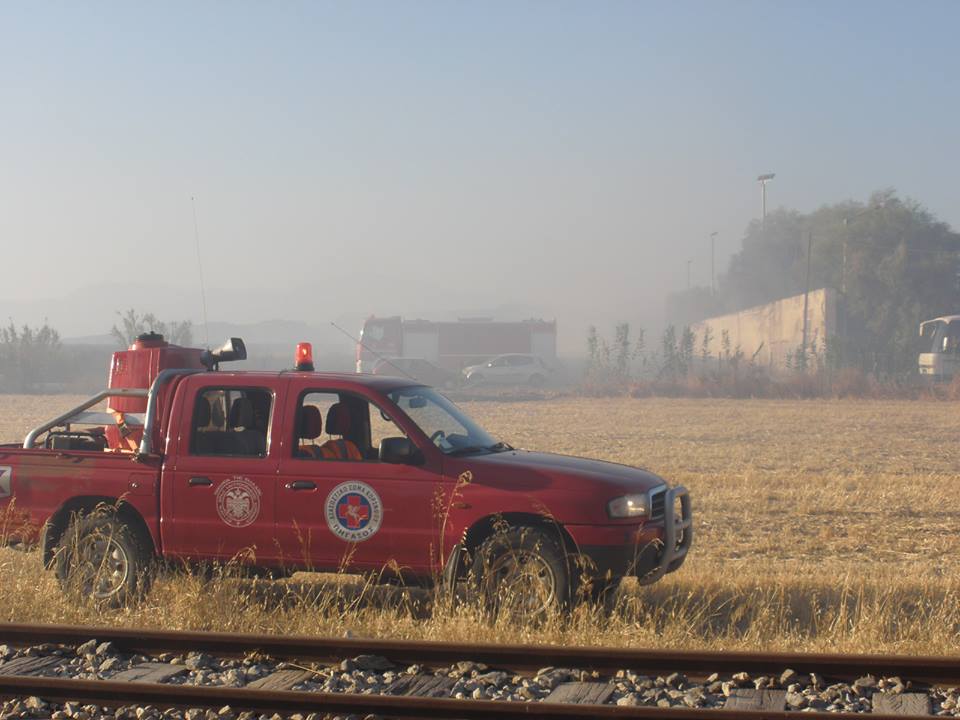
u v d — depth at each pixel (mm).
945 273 73812
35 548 9945
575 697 6641
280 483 9297
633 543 8922
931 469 22734
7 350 60219
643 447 27828
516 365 63656
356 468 9211
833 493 17797
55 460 9844
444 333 70125
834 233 81562
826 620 8789
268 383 9625
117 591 9547
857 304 73875
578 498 8875
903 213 77562
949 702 6414
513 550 8883
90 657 7391
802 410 43000
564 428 34406
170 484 9500
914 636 8258
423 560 9078
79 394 55781
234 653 7547
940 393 50344
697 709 5930
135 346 10945
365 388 9516
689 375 55562
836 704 6465
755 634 8281
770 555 12805
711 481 19672
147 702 6434
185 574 9516
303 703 6254
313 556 9250
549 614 8523
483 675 7051
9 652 7559
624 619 8688
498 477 9031
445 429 9719
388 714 6152
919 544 13578
